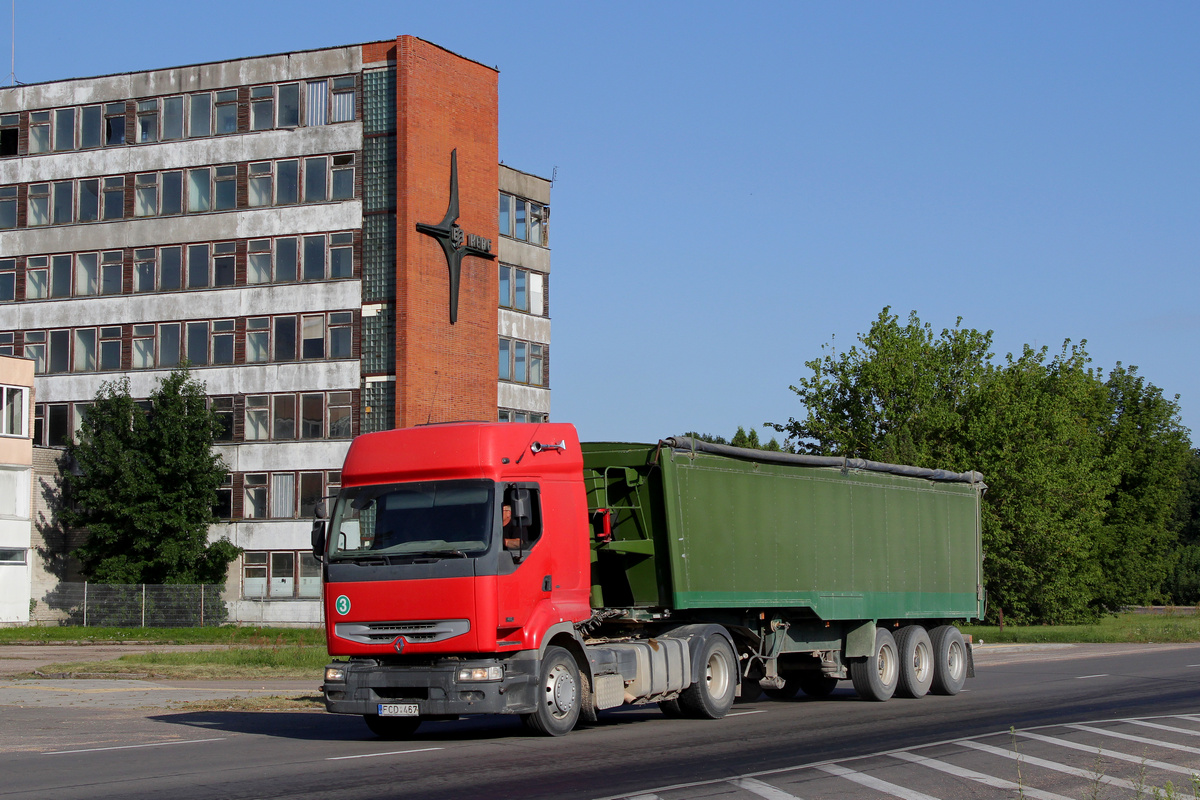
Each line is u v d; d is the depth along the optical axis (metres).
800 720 16.78
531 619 14.31
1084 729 15.23
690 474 16.92
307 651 32.31
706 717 16.92
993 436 57.38
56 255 55.88
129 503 50.19
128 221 54.97
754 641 18.53
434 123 51.78
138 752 13.34
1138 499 82.94
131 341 54.41
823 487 19.69
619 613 16.47
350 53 52.47
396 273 50.69
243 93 53.84
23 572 50.84
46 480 52.81
